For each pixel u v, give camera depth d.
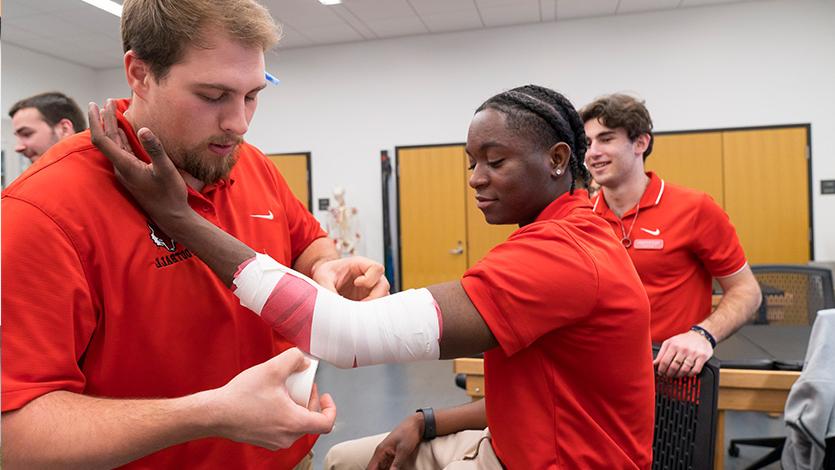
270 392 0.64
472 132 0.80
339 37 5.73
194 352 0.81
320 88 6.04
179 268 0.79
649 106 5.20
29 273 0.64
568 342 0.73
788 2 4.88
